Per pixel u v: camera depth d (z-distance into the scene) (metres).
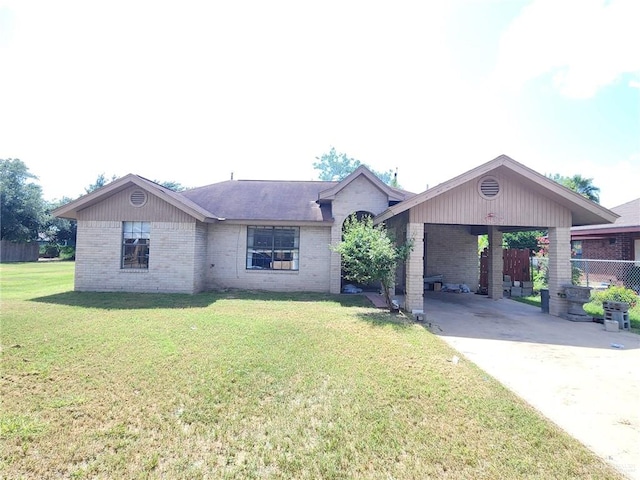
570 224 9.73
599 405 4.13
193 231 12.05
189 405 3.80
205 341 6.16
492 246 13.19
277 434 3.29
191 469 2.78
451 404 3.96
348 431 3.37
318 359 5.34
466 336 7.41
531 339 7.20
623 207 17.97
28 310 8.65
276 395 4.10
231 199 14.88
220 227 13.51
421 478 2.74
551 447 3.17
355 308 9.89
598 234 16.36
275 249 13.64
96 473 2.72
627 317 8.23
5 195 33.91
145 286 12.04
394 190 14.57
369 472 2.79
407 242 9.38
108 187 11.64
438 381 4.60
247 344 6.03
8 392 4.04
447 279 15.93
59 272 20.30
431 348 6.07
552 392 4.50
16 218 34.69
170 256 12.02
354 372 4.85
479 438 3.30
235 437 3.24
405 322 8.02
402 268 14.45
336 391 4.23
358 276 9.34
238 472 2.75
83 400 3.86
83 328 6.93
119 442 3.10
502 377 5.02
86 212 12.16
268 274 13.49
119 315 8.22
